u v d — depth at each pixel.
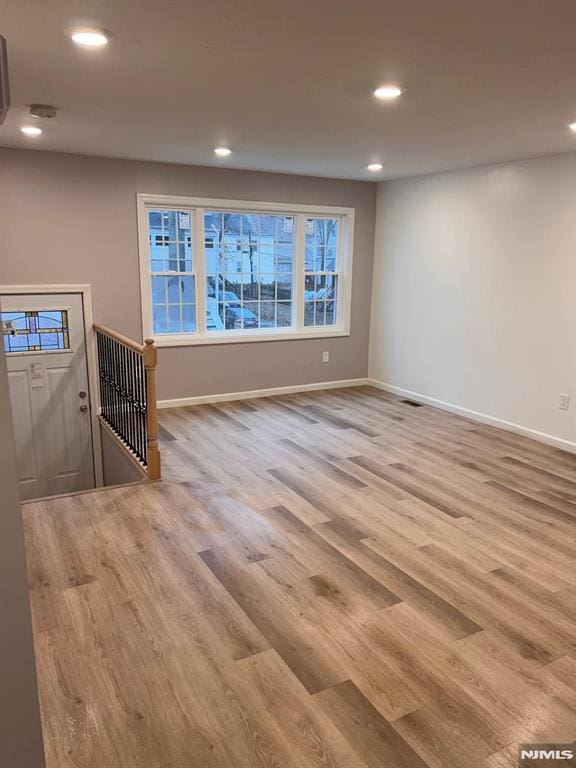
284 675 2.16
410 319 6.36
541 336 4.89
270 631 2.41
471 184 5.39
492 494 3.87
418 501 3.74
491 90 2.89
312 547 3.12
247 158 5.05
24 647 1.08
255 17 2.03
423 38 2.21
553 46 2.29
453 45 2.29
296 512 3.54
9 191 4.82
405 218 6.27
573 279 4.58
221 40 2.25
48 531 3.25
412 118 3.48
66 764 1.78
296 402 6.26
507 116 3.41
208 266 5.99
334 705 2.02
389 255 6.57
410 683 2.13
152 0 1.90
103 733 1.89
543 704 2.04
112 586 2.72
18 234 4.92
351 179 6.40
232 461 4.41
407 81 2.76
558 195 4.61
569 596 2.70
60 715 1.96
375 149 4.51
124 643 2.32
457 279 5.67
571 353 4.66
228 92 2.98
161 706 2.01
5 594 1.04
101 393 5.44
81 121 3.68
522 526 3.40
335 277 6.82
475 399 5.62
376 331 6.93
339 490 3.89
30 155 4.84
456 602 2.64
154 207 5.57
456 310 5.73
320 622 2.48
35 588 2.69
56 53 2.41
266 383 6.47
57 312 5.19
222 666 2.20
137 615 2.50
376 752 1.83
